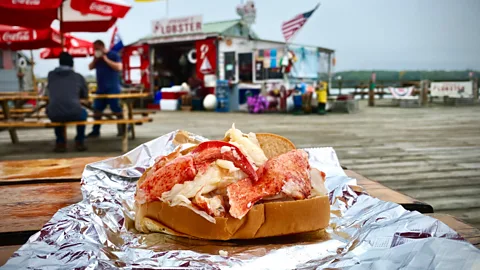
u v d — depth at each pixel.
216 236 0.85
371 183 1.40
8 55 16.92
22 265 0.67
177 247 0.83
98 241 0.84
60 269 0.65
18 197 1.25
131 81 18.45
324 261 0.75
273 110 15.01
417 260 0.67
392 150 6.11
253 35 17.56
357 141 7.09
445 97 19.75
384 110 15.91
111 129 9.74
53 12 6.71
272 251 0.80
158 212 0.90
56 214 0.94
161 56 19.11
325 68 17.48
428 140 7.21
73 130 9.35
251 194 0.87
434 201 3.38
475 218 2.92
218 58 16.38
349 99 15.59
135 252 0.79
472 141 7.04
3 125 5.78
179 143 1.38
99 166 1.31
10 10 6.56
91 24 7.83
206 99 16.36
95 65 7.95
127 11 6.33
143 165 1.35
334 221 0.98
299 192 0.90
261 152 0.97
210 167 0.90
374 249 0.75
